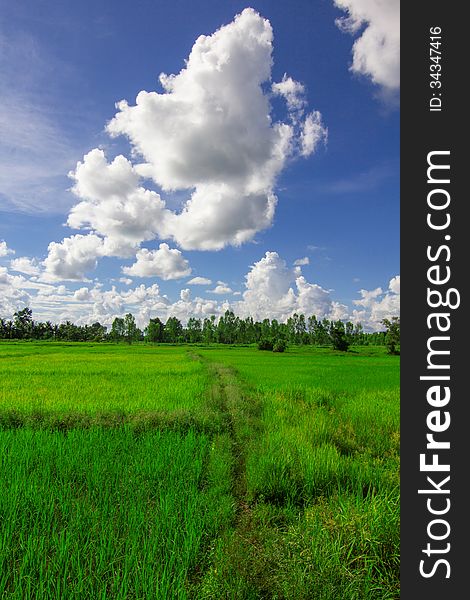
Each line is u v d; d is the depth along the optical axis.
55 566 4.28
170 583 4.18
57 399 14.64
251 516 5.76
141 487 6.21
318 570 4.00
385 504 5.04
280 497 6.45
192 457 7.87
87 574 4.30
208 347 87.12
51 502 5.55
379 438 9.28
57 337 115.12
